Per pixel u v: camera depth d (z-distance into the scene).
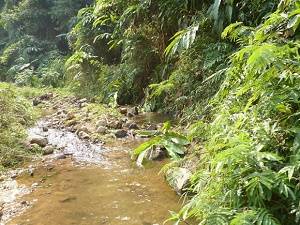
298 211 1.33
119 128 4.14
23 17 11.25
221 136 1.84
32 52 10.80
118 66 6.07
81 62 6.84
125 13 4.96
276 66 1.56
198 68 3.78
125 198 2.38
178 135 1.98
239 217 1.32
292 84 1.61
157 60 5.22
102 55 6.89
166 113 4.66
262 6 2.96
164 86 3.84
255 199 1.41
